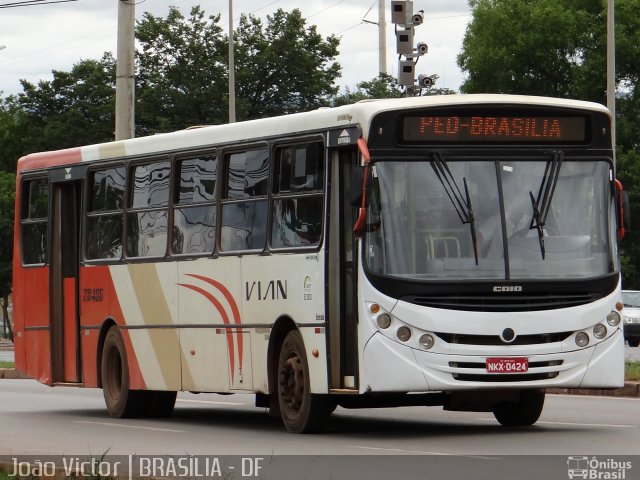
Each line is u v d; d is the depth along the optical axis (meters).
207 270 19.38
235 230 18.83
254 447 15.83
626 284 59.59
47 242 23.48
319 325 16.91
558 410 20.91
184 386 20.00
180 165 20.31
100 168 22.30
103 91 76.50
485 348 15.98
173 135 20.45
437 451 14.84
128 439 17.38
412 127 16.30
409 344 15.91
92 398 27.11
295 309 17.39
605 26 62.00
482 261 16.11
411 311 15.92
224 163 19.20
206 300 19.42
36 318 23.75
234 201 18.84
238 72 72.38
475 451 14.77
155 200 20.83
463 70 64.94
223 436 17.53
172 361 20.25
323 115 17.12
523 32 63.09
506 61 62.66
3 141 78.94
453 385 15.90
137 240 21.23
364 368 16.06
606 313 16.41
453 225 16.17
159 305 20.56
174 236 20.30
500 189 16.34
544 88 63.81
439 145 16.34
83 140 75.38
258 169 18.42
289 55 73.69
